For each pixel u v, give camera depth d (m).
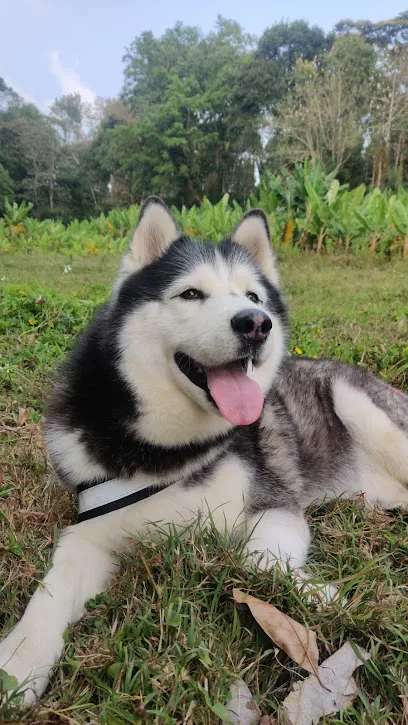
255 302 0.60
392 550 0.58
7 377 0.93
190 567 0.50
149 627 0.43
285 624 0.43
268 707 0.40
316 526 0.63
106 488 0.52
